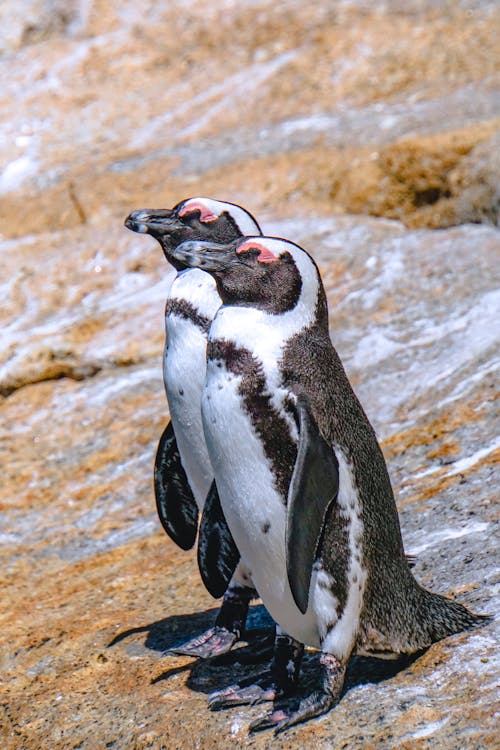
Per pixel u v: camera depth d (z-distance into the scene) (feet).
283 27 77.10
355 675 23.40
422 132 60.03
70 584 34.60
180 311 26.45
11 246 57.47
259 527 22.03
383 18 75.92
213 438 22.09
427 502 32.30
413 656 23.35
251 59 75.87
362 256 50.62
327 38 74.95
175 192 61.57
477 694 21.36
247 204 59.52
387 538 22.65
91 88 76.59
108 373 48.34
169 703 24.86
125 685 26.84
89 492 41.06
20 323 52.26
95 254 55.47
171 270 53.78
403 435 37.83
